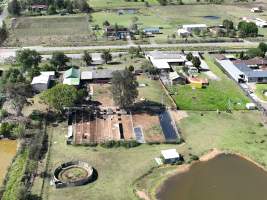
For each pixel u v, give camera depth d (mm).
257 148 94750
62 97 106312
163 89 125188
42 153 91562
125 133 100312
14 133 96625
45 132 100000
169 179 84250
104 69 140000
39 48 165000
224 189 82062
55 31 190875
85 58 145000
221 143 96875
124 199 77375
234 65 140750
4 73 128750
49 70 136000
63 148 93562
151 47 165750
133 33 184000
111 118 107062
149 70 136125
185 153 92938
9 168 85875
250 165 89375
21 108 106688
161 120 106938
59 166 85812
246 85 128375
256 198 79875
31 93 119312
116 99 110000
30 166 85000
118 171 85750
